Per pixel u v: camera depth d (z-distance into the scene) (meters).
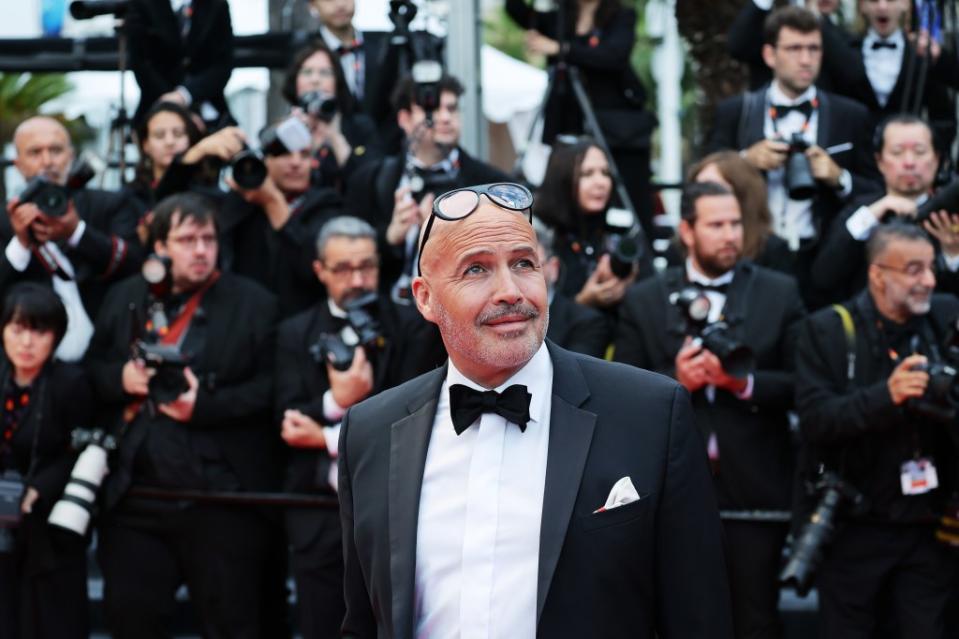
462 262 2.91
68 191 6.27
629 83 8.25
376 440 3.18
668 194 10.31
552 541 2.93
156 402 5.89
